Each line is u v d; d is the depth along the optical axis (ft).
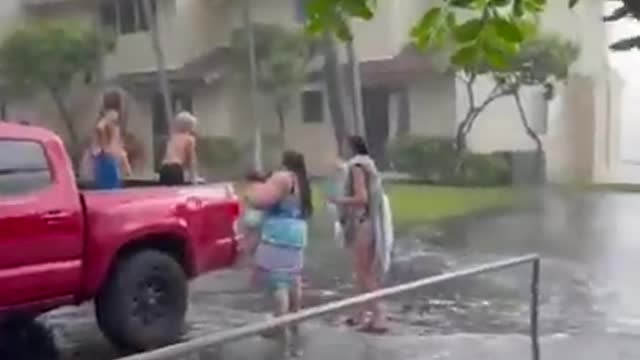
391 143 96.43
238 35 97.60
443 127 95.09
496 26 7.84
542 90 98.22
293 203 26.45
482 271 17.07
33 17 106.22
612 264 45.57
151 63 104.27
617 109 111.45
